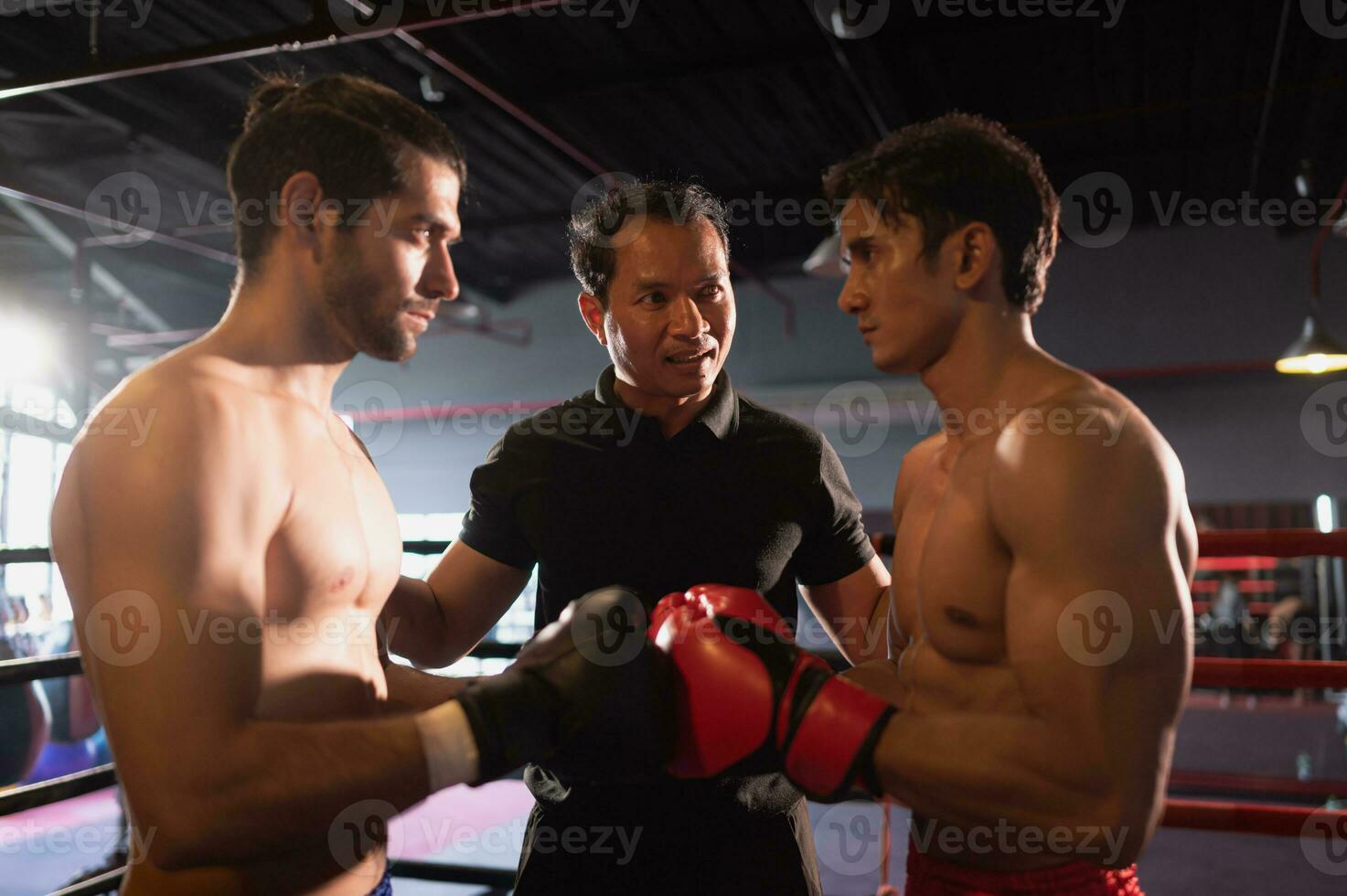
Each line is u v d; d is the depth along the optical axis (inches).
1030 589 34.8
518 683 40.1
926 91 233.1
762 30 206.5
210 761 33.3
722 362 58.4
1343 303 333.1
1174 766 229.0
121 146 251.4
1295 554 62.1
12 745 164.4
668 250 54.9
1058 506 34.3
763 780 55.7
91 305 302.8
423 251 41.7
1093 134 265.9
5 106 228.1
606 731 40.8
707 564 57.8
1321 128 244.5
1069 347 357.1
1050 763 33.8
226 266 355.6
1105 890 39.4
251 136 41.2
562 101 237.9
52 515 38.5
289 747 34.7
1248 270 341.1
